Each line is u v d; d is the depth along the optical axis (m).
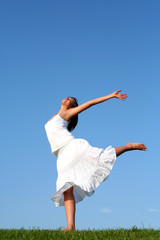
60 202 4.68
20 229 4.84
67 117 4.86
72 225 4.29
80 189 4.54
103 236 3.90
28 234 4.07
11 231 4.48
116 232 4.15
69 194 4.43
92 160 4.49
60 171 4.55
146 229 4.48
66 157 4.55
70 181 4.32
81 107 4.75
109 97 4.64
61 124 4.79
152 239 3.64
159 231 4.28
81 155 4.50
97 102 4.70
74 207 4.39
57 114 5.03
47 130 4.85
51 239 3.66
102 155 4.52
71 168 4.48
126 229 4.50
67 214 4.34
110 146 4.68
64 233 3.96
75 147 4.57
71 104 5.20
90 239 3.58
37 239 3.72
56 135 4.70
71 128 5.29
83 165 4.48
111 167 4.45
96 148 4.62
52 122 4.83
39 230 4.57
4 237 3.92
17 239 3.78
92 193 4.47
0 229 4.90
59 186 4.41
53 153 4.83
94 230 4.48
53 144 4.75
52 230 4.55
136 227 4.50
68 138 4.68
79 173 4.44
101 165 4.46
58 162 4.66
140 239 3.70
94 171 4.45
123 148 4.68
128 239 3.65
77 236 3.78
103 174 4.44
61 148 4.67
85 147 4.58
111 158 4.48
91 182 4.38
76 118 5.26
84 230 4.43
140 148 4.74
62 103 5.20
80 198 4.65
